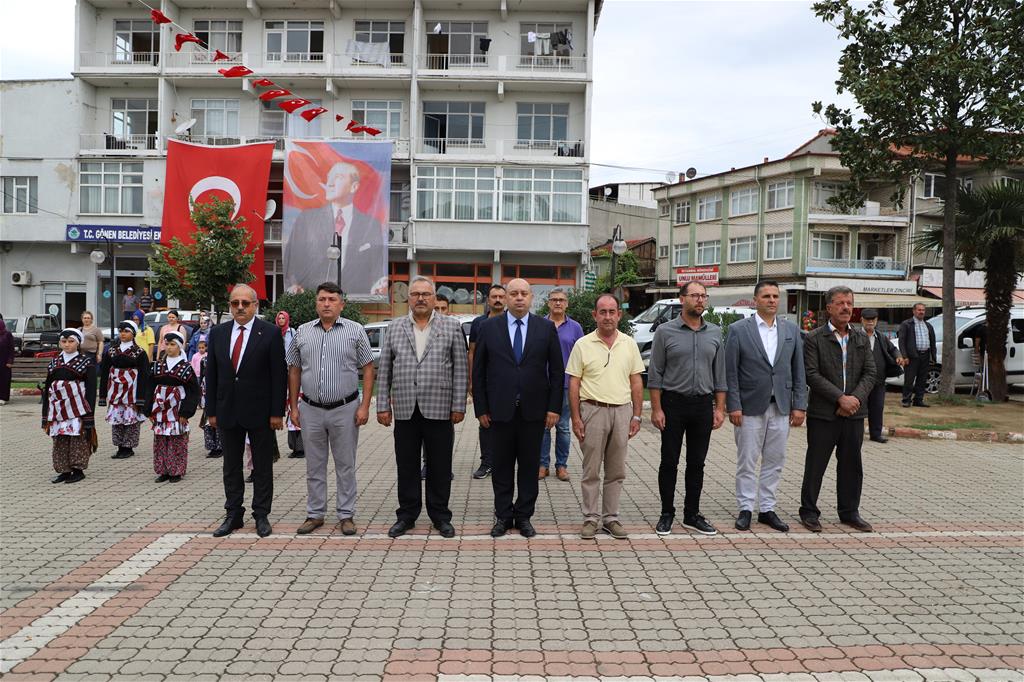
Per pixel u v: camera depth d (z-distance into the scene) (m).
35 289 32.22
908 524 6.82
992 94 13.77
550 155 31.44
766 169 37.31
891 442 11.27
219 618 4.56
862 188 16.33
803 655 4.09
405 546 6.09
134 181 31.20
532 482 6.44
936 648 4.18
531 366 6.34
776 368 6.62
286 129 31.62
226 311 27.14
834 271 36.00
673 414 6.46
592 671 3.88
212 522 6.80
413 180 30.66
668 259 44.00
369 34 31.58
